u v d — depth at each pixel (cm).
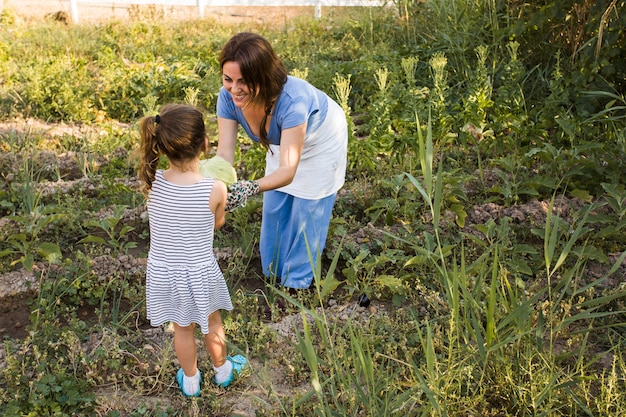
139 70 735
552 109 603
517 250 439
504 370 336
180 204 305
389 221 493
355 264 425
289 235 418
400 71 736
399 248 465
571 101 637
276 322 402
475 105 601
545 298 412
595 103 619
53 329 378
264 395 346
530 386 323
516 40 731
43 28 929
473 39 758
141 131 300
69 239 482
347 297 422
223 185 312
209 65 810
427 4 869
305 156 395
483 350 320
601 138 587
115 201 526
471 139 588
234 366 354
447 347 362
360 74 741
